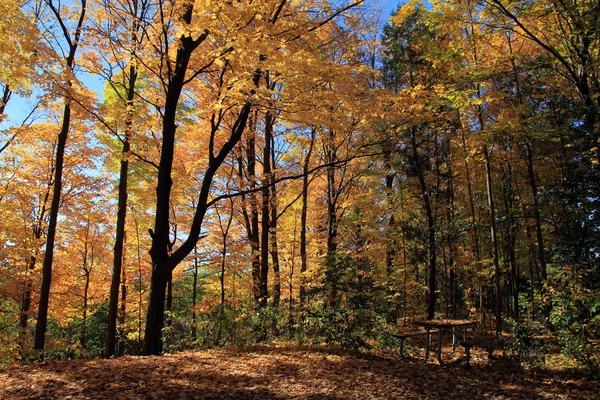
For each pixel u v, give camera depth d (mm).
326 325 8539
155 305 7801
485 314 15789
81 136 12930
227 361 7160
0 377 5484
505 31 10953
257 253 13320
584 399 5770
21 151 12984
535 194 11906
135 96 11578
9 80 7898
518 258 16219
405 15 11203
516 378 6891
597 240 8570
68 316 15828
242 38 6387
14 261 12898
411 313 17734
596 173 8938
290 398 5223
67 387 5062
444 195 15398
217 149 13172
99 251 15281
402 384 6152
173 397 4930
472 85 10898
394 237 14203
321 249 15766
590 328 7703
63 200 13359
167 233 8180
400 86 14180
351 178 14703
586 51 9492
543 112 10266
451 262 14883
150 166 12430
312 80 7727
